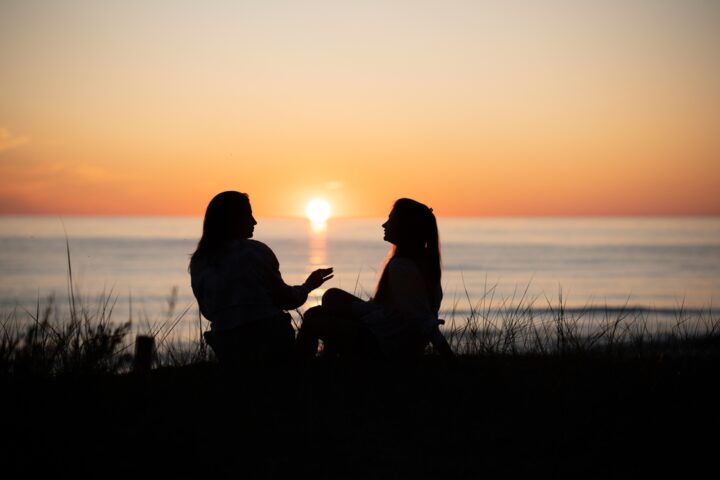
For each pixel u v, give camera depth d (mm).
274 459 3592
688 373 5043
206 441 3797
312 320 5102
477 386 4715
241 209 4941
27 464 3453
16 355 4359
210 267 4871
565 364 5234
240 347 4848
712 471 3443
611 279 46344
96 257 76875
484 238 138625
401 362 5074
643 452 3674
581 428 4004
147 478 3365
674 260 68375
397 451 3707
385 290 5039
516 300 28297
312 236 160750
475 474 3438
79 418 4031
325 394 4516
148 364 5277
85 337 4867
